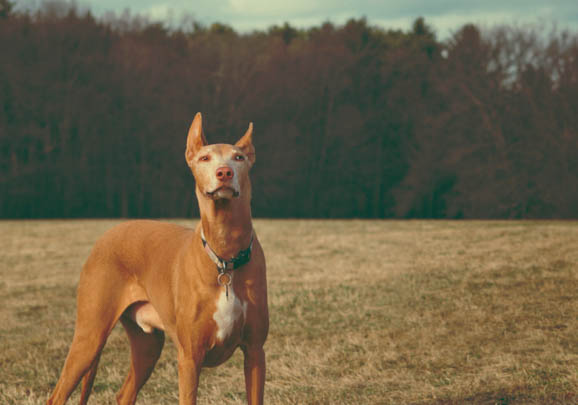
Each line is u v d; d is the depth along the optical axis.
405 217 43.69
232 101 42.38
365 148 45.62
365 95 46.81
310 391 5.55
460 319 7.59
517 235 13.59
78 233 20.09
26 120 38.94
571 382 5.00
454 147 38.41
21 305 10.23
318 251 13.99
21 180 38.41
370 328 7.64
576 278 8.84
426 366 6.01
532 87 34.97
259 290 3.77
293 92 45.19
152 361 4.76
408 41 49.50
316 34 48.66
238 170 3.55
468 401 4.89
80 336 4.40
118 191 42.84
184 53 44.53
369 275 10.68
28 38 39.69
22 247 17.23
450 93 38.78
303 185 45.97
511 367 5.62
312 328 7.87
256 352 3.83
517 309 7.67
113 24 46.31
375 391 5.39
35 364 6.97
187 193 42.88
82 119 39.91
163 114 41.53
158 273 4.15
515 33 36.22
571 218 32.75
